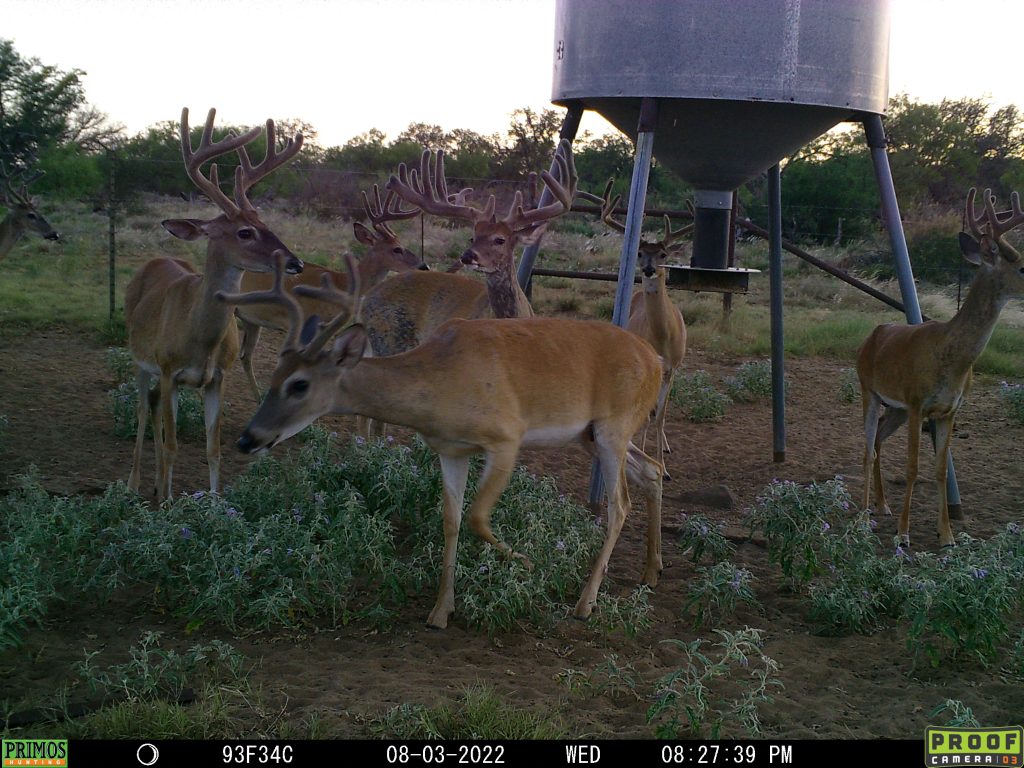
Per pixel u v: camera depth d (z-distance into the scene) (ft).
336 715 7.87
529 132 73.61
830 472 16.25
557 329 10.43
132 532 10.15
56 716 7.74
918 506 14.58
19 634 9.12
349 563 10.13
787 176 54.70
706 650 9.53
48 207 47.16
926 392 12.80
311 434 14.23
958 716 7.63
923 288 40.14
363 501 11.34
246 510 11.39
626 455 10.95
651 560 11.29
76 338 23.54
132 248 40.19
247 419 17.70
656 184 64.03
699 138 14.43
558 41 14.47
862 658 9.40
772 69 13.14
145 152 57.88
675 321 17.17
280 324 18.40
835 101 13.48
